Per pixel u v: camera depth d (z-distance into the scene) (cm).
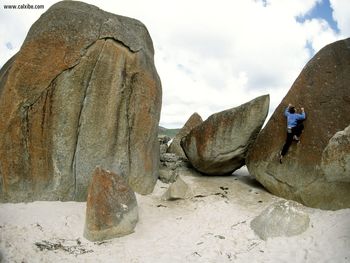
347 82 1017
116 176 959
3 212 941
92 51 1058
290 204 923
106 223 893
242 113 1224
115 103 1105
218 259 812
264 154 1162
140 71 1145
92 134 1078
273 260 788
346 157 762
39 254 785
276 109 1164
